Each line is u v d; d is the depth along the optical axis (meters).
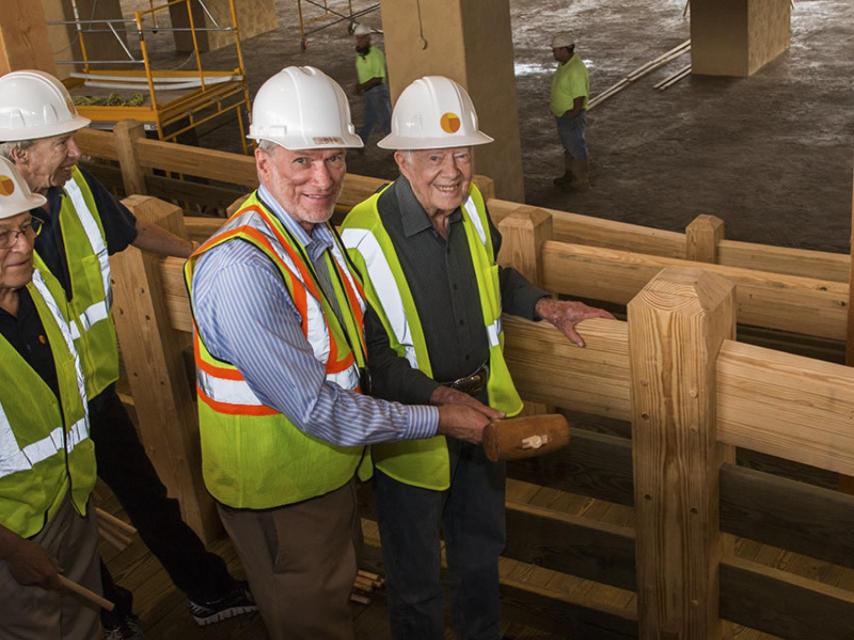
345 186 6.00
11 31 5.21
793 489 2.85
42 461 2.88
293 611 2.84
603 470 3.25
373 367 2.84
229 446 2.62
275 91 2.48
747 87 14.81
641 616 3.23
